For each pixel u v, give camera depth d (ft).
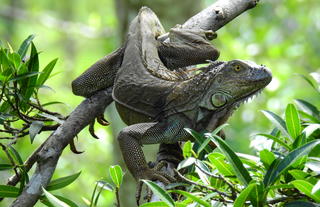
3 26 116.06
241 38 77.92
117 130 55.83
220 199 24.29
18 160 31.94
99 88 36.19
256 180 24.39
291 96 66.23
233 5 40.40
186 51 37.96
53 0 134.92
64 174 65.67
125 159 31.12
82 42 126.62
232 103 31.17
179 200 27.25
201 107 31.65
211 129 31.53
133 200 53.93
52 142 33.09
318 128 27.89
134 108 33.65
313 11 80.02
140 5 56.24
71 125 33.83
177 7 56.54
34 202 31.65
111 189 28.17
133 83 34.06
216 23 39.99
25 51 33.83
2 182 58.44
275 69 71.72
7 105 33.50
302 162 24.43
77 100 81.71
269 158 24.80
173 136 31.96
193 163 26.86
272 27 79.97
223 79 30.91
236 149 60.95
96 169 69.97
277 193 25.04
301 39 79.30
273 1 79.66
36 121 32.30
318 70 73.77
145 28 38.29
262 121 64.18
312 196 22.67
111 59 36.78
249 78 30.30
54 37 128.88
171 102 32.32
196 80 31.99
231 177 25.26
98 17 87.81
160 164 30.94
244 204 23.48
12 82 34.47
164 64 38.34
